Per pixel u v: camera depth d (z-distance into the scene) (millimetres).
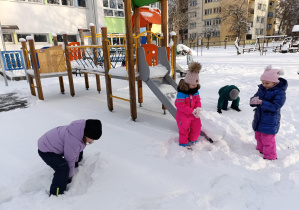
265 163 2838
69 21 18312
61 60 7000
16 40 15695
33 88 7348
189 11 51062
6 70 12602
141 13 8250
